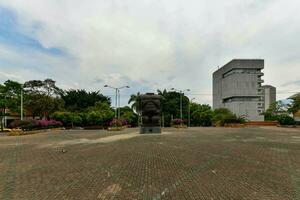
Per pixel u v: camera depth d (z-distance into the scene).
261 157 13.80
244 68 95.81
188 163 11.92
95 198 6.90
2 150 17.83
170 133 36.19
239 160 12.80
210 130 45.72
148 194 7.21
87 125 62.91
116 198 6.89
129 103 71.56
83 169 10.70
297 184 8.26
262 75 97.31
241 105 95.69
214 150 16.69
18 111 54.75
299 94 74.50
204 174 9.67
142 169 10.57
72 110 73.69
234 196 7.03
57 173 9.99
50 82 63.50
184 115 78.56
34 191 7.61
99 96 84.19
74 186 8.08
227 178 9.05
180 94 76.81
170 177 9.18
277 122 76.56
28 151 17.11
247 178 9.05
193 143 21.41
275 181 8.64
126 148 17.98
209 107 83.25
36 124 44.22
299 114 67.69
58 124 56.66
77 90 83.56
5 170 10.68
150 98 36.94
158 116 37.22
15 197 7.07
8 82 51.09
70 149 17.89
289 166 11.31
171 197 6.95
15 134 36.47
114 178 9.06
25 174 9.88
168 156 14.05
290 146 19.19
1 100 49.06
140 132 37.00
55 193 7.38
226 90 102.81
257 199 6.79
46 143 22.83
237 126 64.31
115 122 54.03
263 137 28.42
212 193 7.29
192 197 6.95
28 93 59.62
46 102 59.91
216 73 116.62
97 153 15.56
